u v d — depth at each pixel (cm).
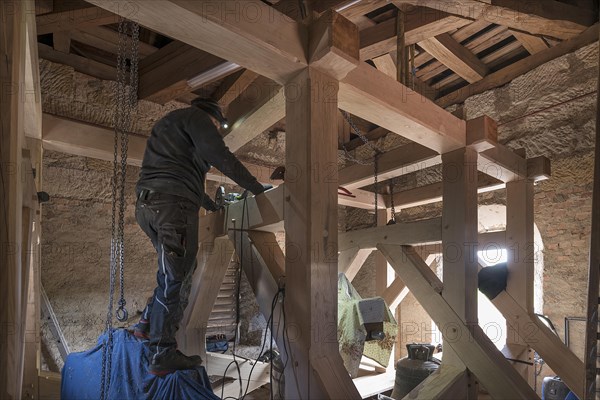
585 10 428
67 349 418
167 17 157
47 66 443
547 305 460
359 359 280
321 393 176
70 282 443
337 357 192
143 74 495
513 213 357
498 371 241
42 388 278
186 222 207
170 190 204
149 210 206
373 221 669
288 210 203
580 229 437
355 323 286
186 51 453
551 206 462
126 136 199
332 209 198
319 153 194
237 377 324
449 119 266
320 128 196
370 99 221
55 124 313
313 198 191
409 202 470
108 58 497
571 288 441
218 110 228
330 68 196
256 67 195
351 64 191
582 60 441
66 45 451
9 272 123
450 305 271
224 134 311
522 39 467
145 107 499
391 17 447
